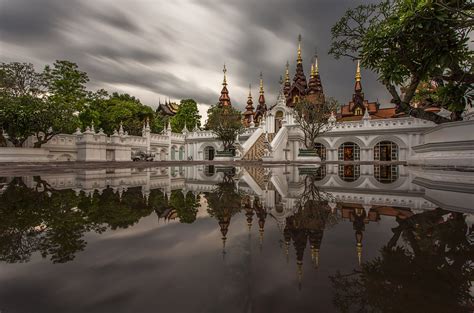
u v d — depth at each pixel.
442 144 12.28
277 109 39.34
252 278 1.60
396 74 11.23
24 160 21.44
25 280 1.55
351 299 1.35
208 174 12.02
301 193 5.92
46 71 35.78
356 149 32.91
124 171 12.62
